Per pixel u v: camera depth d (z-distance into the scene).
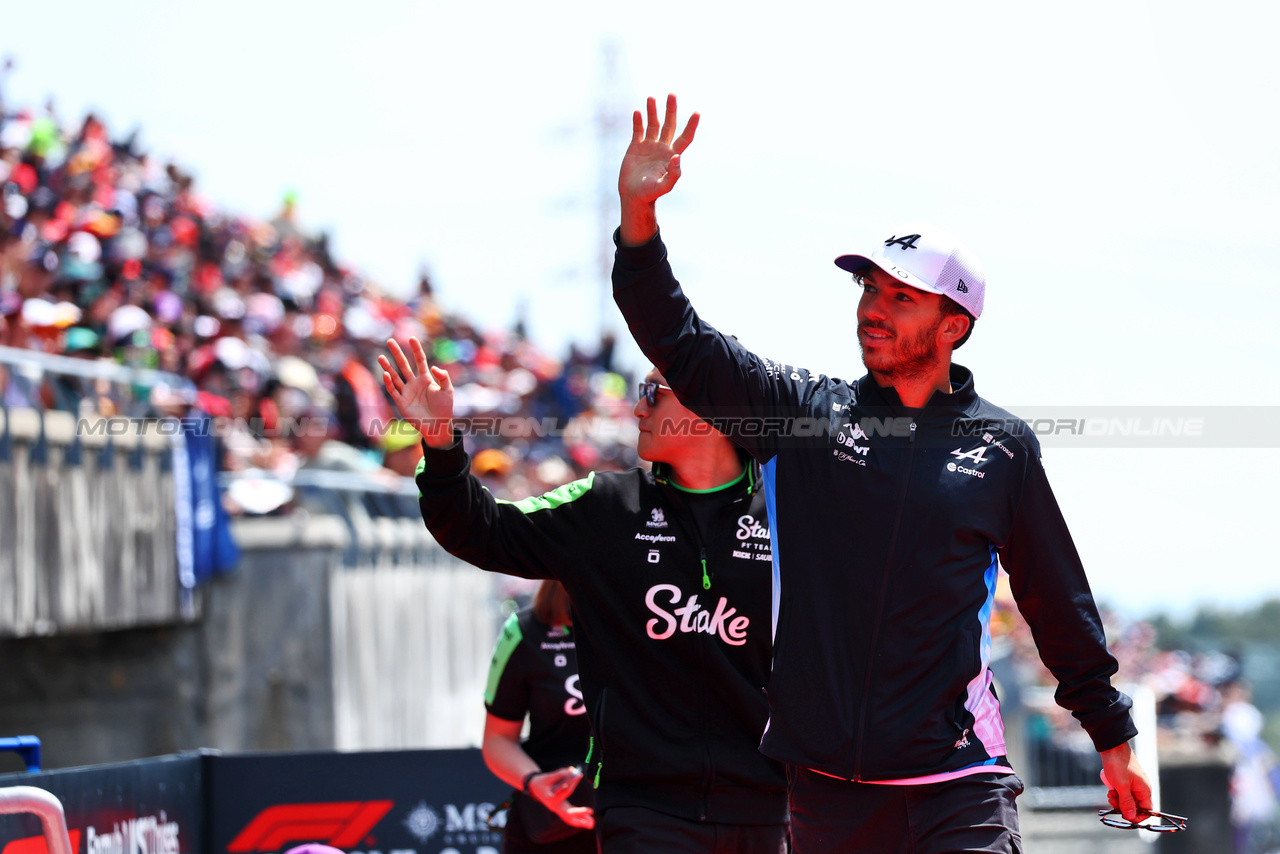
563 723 14.06
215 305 41.59
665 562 11.27
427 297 73.25
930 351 9.52
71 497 24.28
